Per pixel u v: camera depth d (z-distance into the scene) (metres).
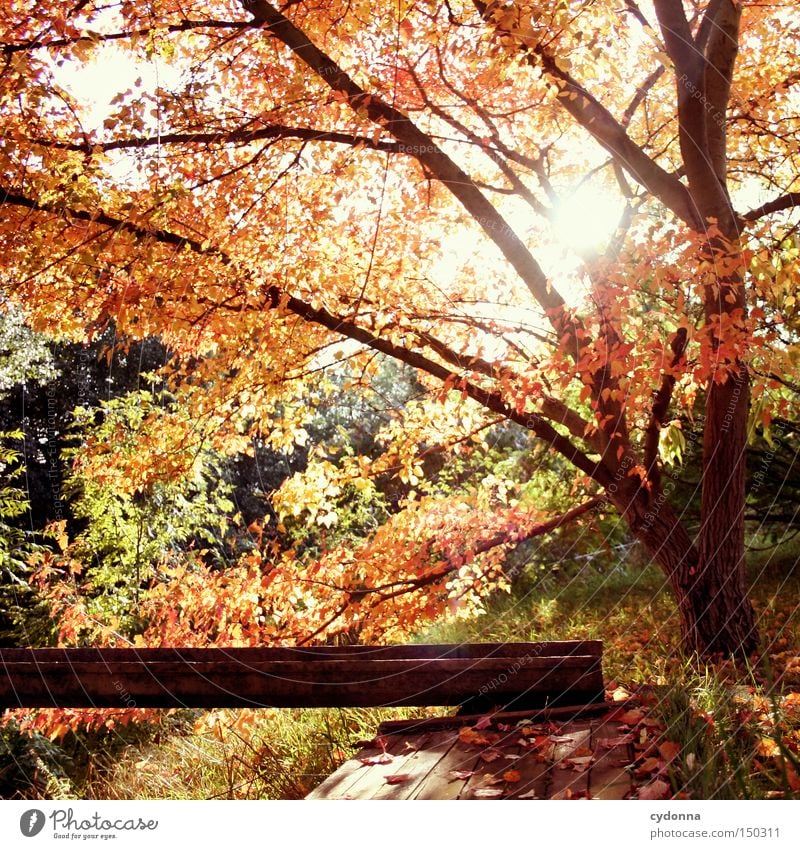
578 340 5.52
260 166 5.82
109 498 9.47
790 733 3.49
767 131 6.82
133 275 5.36
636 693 4.14
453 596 6.48
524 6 4.76
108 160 5.00
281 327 6.10
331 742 5.27
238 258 5.55
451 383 5.86
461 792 3.02
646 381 4.89
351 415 12.70
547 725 3.76
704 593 5.97
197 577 6.36
